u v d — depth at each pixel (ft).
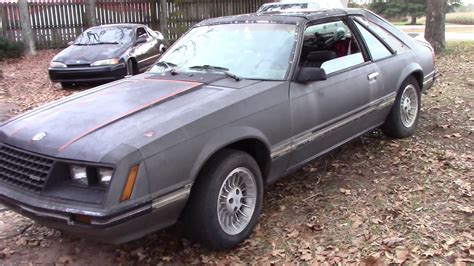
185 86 13.98
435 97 27.55
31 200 10.89
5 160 11.96
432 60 22.03
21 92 36.45
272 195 16.10
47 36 64.80
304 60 15.84
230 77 14.57
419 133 21.27
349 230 13.65
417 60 20.40
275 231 13.80
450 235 13.07
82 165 10.59
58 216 10.50
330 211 14.78
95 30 42.91
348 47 17.37
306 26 15.80
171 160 11.12
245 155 12.85
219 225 12.28
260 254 12.73
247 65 15.07
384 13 115.34
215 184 12.02
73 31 66.18
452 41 57.41
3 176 11.87
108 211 10.15
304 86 14.66
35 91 36.91
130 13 69.62
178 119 11.78
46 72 46.03
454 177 16.71
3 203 11.62
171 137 11.25
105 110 12.64
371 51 18.07
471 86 30.04
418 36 23.53
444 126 21.91
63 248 13.51
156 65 16.89
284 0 53.36
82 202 10.43
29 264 12.72
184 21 71.72
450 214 14.20
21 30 62.64
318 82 15.12
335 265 12.12
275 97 13.76
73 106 13.34
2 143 12.30
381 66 18.07
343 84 15.98
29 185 11.20
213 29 17.12
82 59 37.42
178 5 70.64
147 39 43.55
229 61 15.43
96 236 10.53
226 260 12.51
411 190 15.85
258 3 75.82
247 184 13.23
